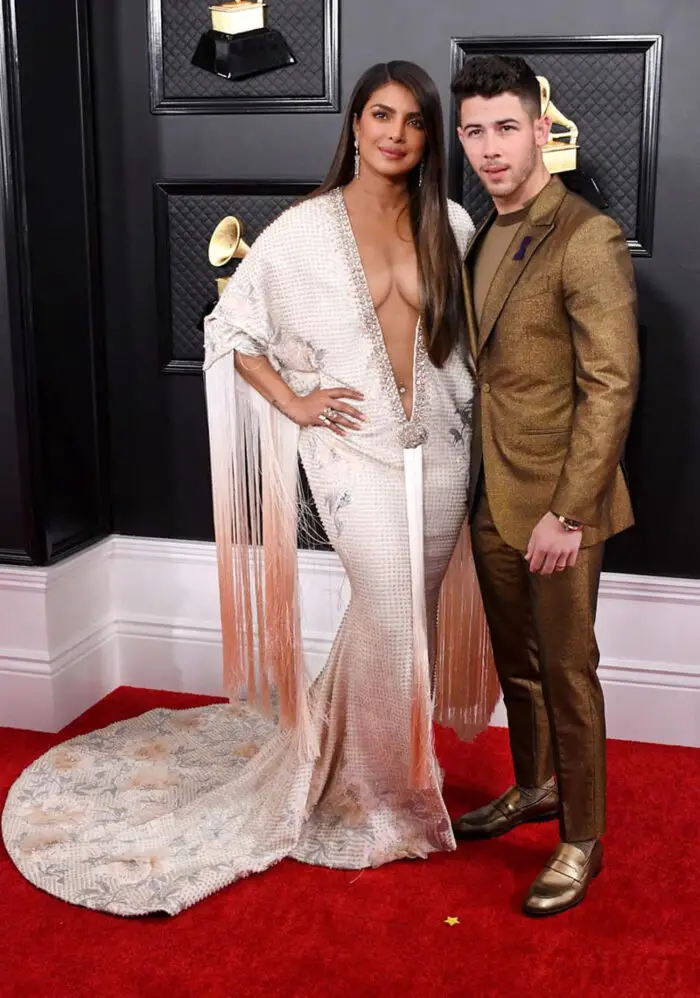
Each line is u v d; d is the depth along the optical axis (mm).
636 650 3203
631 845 2674
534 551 2254
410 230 2471
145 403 3463
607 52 2926
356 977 2211
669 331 3023
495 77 2166
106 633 3535
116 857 2596
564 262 2168
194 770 3016
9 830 2736
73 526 3385
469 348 2463
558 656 2352
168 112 3227
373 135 2365
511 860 2637
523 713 2689
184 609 3527
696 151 2926
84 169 3295
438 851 2668
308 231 2455
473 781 3014
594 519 2189
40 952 2293
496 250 2338
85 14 3234
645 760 3102
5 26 2945
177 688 3559
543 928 2365
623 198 2998
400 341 2479
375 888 2520
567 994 2162
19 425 3162
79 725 3350
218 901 2475
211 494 3471
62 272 3246
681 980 2199
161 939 2336
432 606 2650
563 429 2291
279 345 2551
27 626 3260
